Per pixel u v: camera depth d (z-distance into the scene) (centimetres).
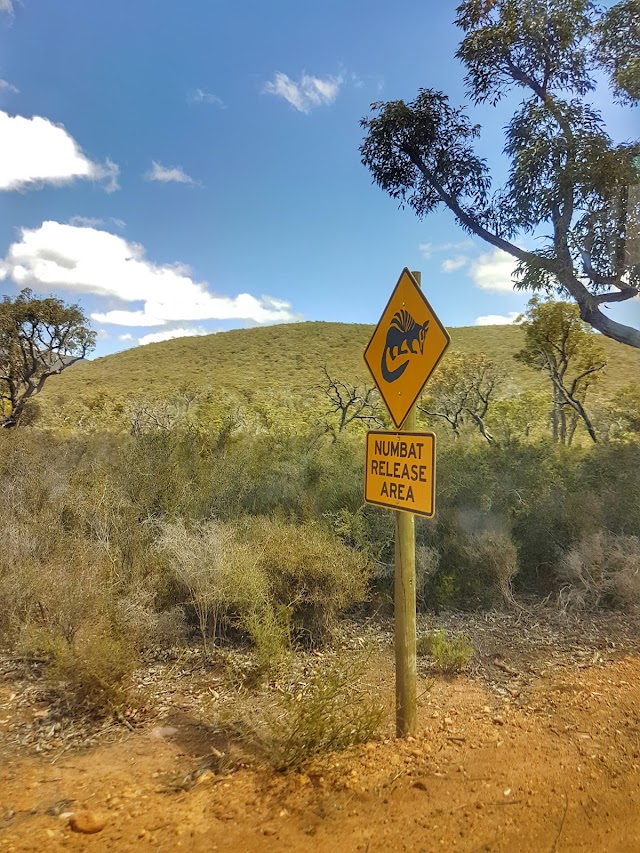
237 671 410
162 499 696
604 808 258
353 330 6875
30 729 337
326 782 277
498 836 238
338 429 1501
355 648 467
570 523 636
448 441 923
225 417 1287
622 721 340
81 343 2416
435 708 363
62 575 457
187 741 324
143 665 426
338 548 528
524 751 309
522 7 772
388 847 231
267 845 231
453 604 572
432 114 865
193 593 475
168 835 237
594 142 717
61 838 235
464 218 934
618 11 741
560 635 489
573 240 766
